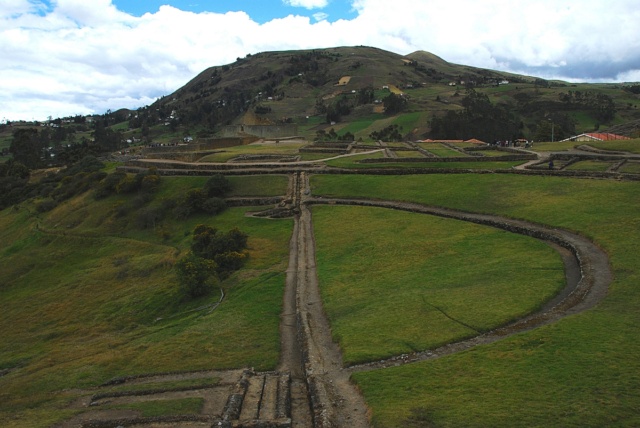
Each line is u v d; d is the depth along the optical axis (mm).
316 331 29047
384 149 104500
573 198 48062
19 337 44719
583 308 25484
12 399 27266
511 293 29344
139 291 49969
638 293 26203
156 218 73062
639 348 20438
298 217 61344
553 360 20281
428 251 41406
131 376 27406
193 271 43938
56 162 167250
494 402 17859
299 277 40875
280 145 127250
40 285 60438
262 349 28969
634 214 40312
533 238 40219
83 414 21719
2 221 97000
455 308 28172
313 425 18500
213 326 33812
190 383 24547
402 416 17516
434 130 168750
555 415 16719
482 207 51375
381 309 30000
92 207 83938
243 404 20828
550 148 87938
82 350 36156
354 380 21047
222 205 69812
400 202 58625
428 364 21562
